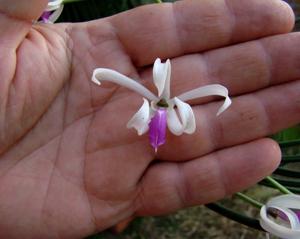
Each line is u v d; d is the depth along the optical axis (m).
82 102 0.16
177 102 0.15
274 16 0.16
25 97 0.16
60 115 0.16
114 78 0.15
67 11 0.20
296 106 0.16
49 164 0.16
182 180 0.16
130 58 0.17
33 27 0.17
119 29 0.17
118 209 0.17
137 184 0.17
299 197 0.16
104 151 0.16
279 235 0.16
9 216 0.16
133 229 0.26
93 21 0.17
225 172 0.16
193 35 0.16
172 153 0.16
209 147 0.16
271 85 0.17
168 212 0.17
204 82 0.17
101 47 0.17
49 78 0.16
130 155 0.16
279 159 0.16
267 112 0.16
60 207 0.16
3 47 0.16
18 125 0.16
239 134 0.16
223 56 0.16
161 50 0.17
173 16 0.16
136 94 0.16
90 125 0.17
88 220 0.17
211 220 0.27
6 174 0.16
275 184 0.17
